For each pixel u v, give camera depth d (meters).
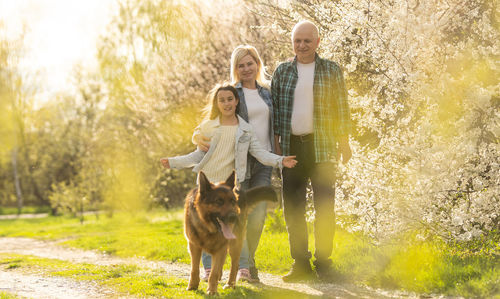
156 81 17.80
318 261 5.68
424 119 5.86
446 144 5.57
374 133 7.51
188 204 5.00
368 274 5.53
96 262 8.45
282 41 9.81
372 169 6.32
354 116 7.13
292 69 5.71
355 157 6.46
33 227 23.53
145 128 18.89
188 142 18.05
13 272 7.06
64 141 36.75
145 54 20.47
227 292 4.93
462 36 6.48
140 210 22.45
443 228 5.97
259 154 5.54
